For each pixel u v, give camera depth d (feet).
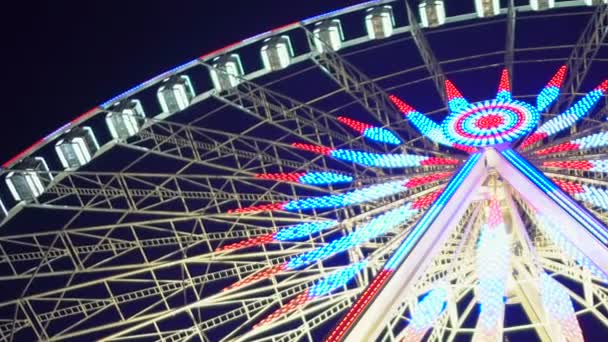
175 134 92.84
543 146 85.05
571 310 67.36
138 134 96.68
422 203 80.64
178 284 95.40
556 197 67.62
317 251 79.15
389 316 61.16
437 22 101.09
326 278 76.59
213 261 84.02
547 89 88.43
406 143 89.51
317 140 92.84
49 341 80.28
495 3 99.04
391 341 73.82
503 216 82.23
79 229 86.17
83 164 95.09
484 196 79.87
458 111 85.56
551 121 85.20
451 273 75.20
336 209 88.07
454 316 76.33
